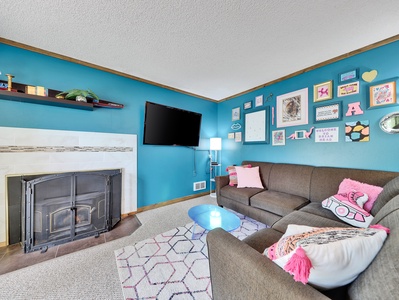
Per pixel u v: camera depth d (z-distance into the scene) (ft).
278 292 1.97
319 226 4.48
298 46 6.22
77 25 5.06
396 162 5.70
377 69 6.01
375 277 1.79
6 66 5.80
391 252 1.86
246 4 4.34
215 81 9.41
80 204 6.39
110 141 7.86
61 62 6.75
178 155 10.77
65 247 5.77
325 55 6.84
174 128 9.99
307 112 7.95
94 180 6.70
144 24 5.04
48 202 5.78
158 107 9.14
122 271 4.68
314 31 5.40
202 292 4.06
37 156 6.17
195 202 10.52
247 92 10.80
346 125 6.77
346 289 2.28
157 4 4.32
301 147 8.21
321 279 1.99
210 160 12.55
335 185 6.40
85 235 6.32
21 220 5.84
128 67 7.73
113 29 5.24
